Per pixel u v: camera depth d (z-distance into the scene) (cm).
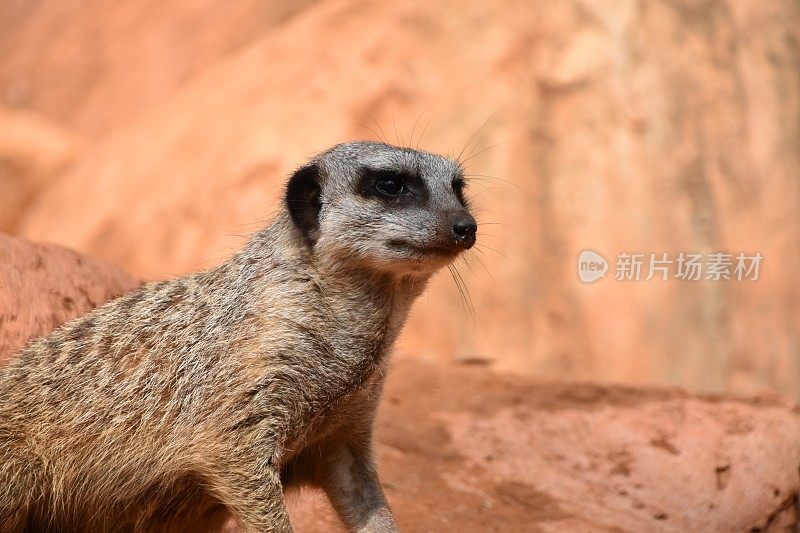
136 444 641
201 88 1850
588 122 1595
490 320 1499
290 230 657
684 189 1588
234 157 1636
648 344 1518
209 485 632
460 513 887
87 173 1839
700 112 1631
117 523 665
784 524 1014
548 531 882
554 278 1526
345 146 697
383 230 649
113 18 2317
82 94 2217
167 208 1641
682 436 1033
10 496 636
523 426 1043
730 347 1546
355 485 700
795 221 1631
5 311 785
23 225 1881
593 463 1000
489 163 1565
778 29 1759
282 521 614
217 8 2197
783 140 1667
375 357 662
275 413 623
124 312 669
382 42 1683
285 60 1747
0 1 2572
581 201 1559
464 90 1617
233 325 634
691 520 965
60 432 643
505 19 1669
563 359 1498
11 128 2112
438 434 1020
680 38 1667
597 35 1641
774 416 1078
